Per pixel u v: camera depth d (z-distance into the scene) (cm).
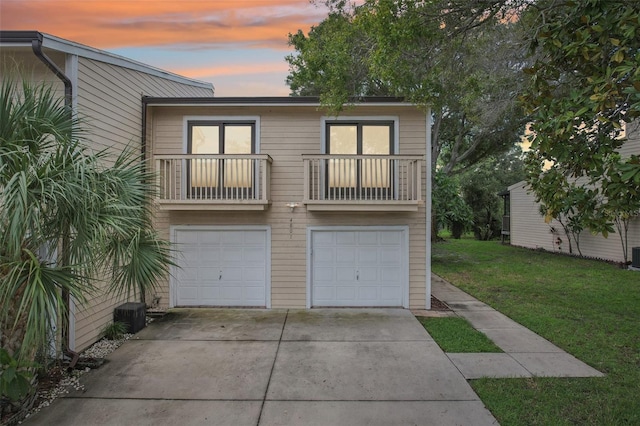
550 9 440
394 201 755
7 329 347
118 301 666
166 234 809
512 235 2089
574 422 350
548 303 815
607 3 333
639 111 293
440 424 352
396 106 778
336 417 366
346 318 726
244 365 496
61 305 333
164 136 806
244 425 353
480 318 721
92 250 360
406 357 522
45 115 387
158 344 580
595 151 335
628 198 301
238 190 786
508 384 431
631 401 387
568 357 516
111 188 404
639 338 586
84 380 452
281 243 810
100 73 621
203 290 816
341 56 643
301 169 807
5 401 356
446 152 2275
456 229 2681
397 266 812
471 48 700
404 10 533
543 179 379
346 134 810
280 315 750
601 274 1145
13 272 307
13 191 306
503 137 1712
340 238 813
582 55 346
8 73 451
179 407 387
